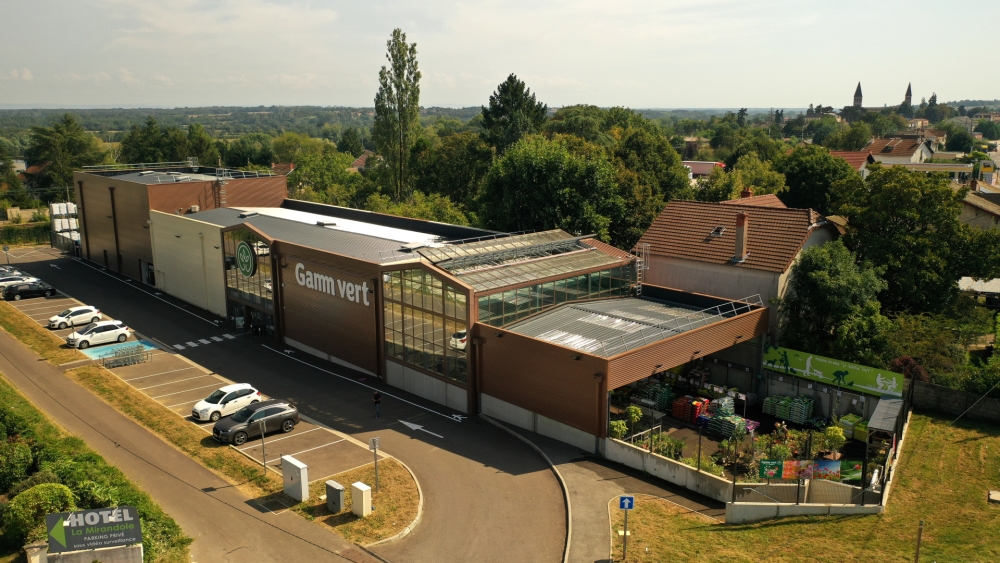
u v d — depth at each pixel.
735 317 36.81
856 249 44.75
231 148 172.75
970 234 42.25
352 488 25.61
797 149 77.94
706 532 24.00
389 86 87.56
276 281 47.72
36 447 27.86
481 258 38.91
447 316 36.34
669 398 37.62
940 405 34.84
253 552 23.09
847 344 37.56
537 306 38.78
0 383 37.81
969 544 21.67
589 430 30.95
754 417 36.62
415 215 75.12
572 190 56.69
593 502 26.50
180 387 39.91
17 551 22.25
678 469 27.92
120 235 68.31
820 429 34.38
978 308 45.47
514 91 110.06
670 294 42.72
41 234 89.19
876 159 114.75
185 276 58.62
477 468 29.77
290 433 33.66
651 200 62.91
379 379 41.50
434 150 102.12
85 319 52.09
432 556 23.08
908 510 24.42
